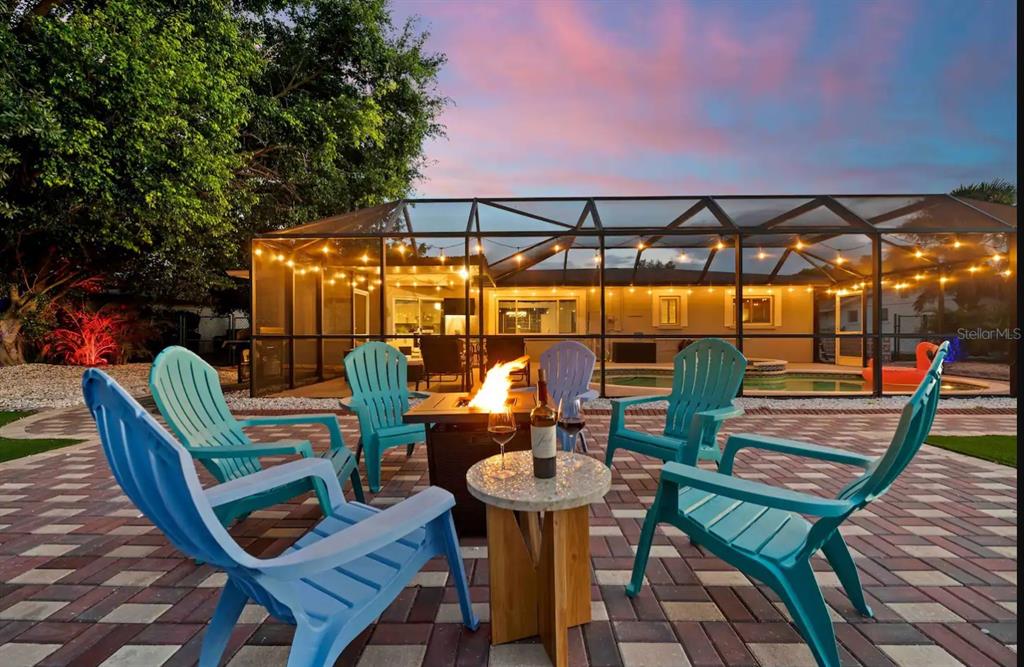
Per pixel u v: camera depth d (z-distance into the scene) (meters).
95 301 11.85
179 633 1.67
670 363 13.55
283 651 1.57
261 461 4.00
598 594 1.92
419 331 13.44
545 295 13.64
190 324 13.72
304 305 8.99
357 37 9.28
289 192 9.64
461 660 1.53
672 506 1.82
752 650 1.57
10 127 4.71
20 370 9.21
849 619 1.74
